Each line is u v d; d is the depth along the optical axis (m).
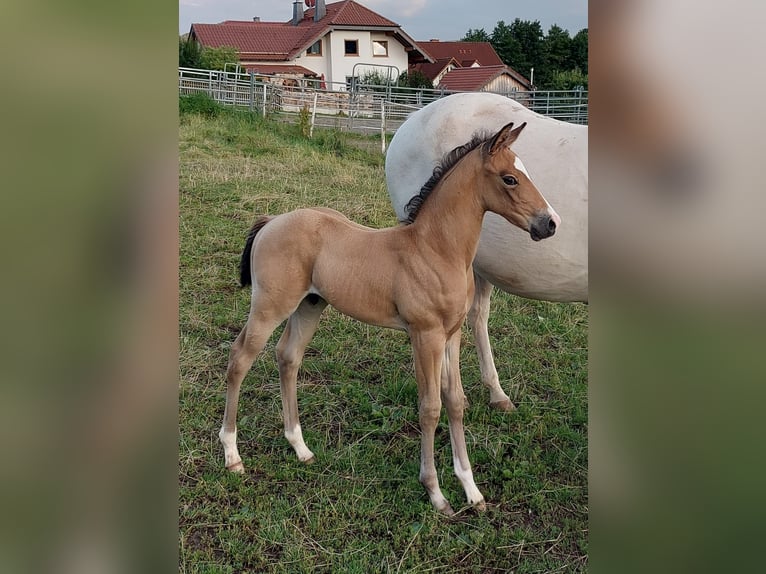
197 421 3.45
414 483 3.07
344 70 30.36
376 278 2.82
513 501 3.00
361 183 7.98
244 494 2.96
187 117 10.99
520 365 4.19
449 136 3.48
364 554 2.64
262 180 7.55
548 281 3.29
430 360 2.80
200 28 30.64
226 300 4.83
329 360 4.16
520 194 2.60
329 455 3.24
